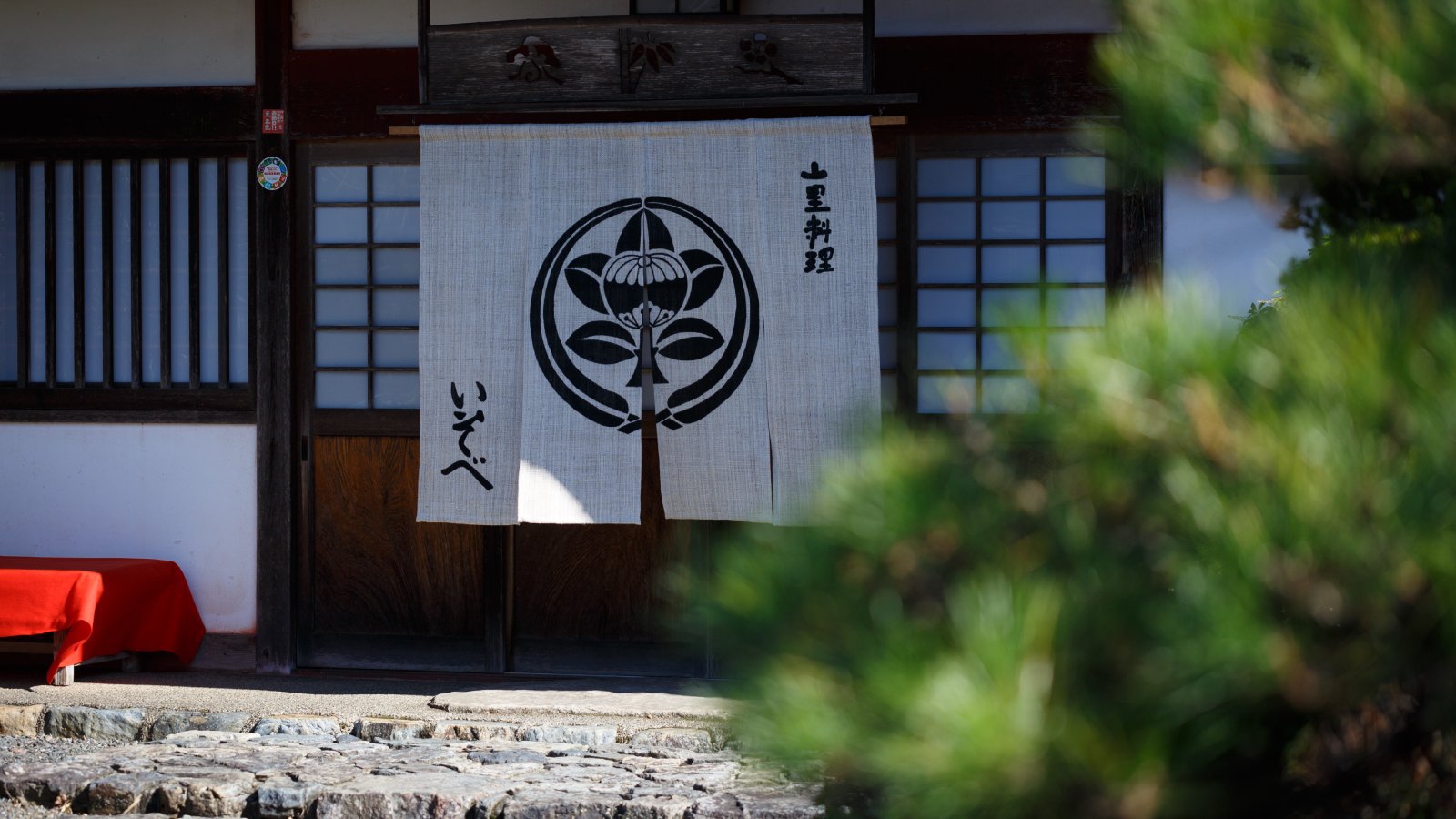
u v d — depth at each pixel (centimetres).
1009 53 680
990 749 143
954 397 183
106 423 749
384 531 736
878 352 652
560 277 670
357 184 735
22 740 637
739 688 175
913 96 645
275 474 731
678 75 659
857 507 173
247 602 739
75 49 744
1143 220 672
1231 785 185
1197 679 153
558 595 728
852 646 165
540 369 670
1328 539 148
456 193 675
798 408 654
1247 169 187
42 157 748
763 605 175
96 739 643
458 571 732
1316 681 154
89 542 748
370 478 736
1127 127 197
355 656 738
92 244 756
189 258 746
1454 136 173
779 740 171
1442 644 155
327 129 721
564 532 727
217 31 735
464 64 668
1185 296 167
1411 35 165
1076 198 688
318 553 740
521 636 730
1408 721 195
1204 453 160
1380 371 149
